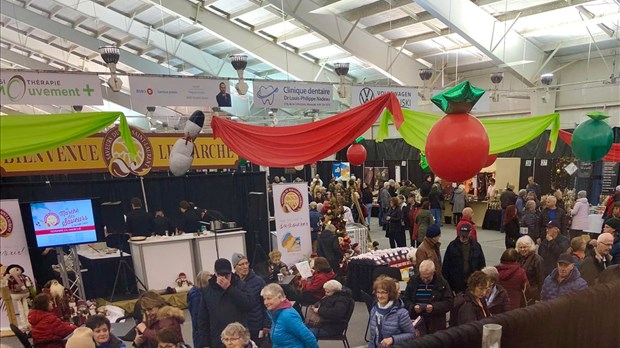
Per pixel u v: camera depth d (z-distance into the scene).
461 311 3.37
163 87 5.04
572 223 7.00
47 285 5.23
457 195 11.85
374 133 16.09
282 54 11.20
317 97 6.04
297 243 6.95
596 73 9.73
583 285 3.59
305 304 5.43
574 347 2.46
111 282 7.14
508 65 9.08
